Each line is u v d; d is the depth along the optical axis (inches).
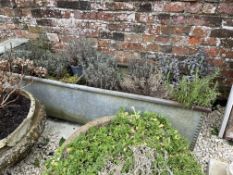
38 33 83.0
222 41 67.1
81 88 66.3
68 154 49.0
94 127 55.1
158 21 68.4
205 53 69.6
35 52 78.1
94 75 67.7
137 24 70.6
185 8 64.3
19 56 75.4
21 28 84.4
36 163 65.4
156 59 74.3
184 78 58.7
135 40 73.7
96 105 68.9
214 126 72.9
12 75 66.5
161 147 49.8
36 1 75.8
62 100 72.7
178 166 47.6
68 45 79.0
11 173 63.2
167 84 60.9
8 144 54.9
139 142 49.7
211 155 65.8
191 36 68.5
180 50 71.6
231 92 61.5
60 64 74.1
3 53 76.5
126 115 57.1
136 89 64.3
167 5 65.1
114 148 48.6
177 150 50.6
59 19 77.4
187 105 57.2
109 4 69.4
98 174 44.3
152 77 62.7
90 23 74.8
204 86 58.3
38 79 70.4
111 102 66.1
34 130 59.9
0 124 60.6
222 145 68.2
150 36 71.7
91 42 78.4
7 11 81.5
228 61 70.0
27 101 67.0
